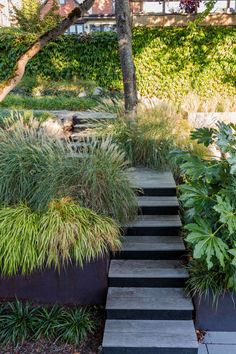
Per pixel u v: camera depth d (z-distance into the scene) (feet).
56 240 8.72
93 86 23.89
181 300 8.88
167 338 8.05
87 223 9.21
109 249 9.68
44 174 10.39
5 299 9.52
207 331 8.74
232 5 25.48
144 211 11.37
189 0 21.67
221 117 18.44
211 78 23.40
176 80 23.68
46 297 9.48
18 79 8.66
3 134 12.23
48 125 16.31
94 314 9.29
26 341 8.50
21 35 24.85
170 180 12.67
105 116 17.69
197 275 8.87
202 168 8.43
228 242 8.13
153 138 14.21
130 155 13.98
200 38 22.81
